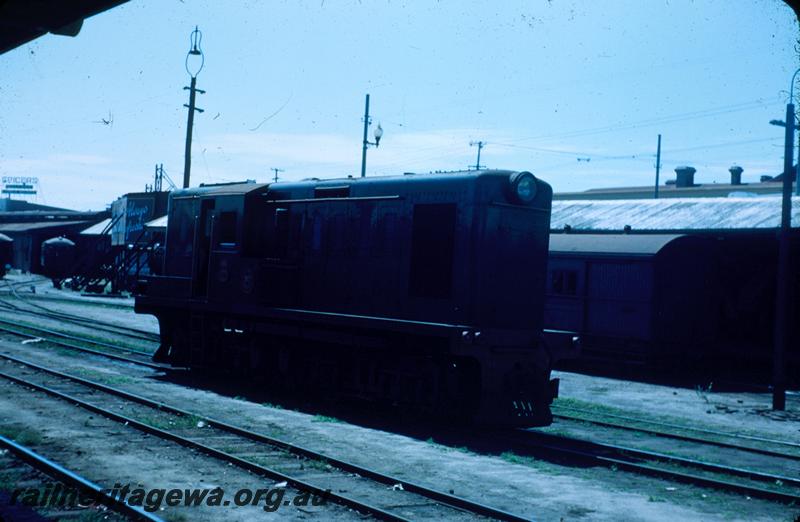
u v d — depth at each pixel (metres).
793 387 21.20
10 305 34.62
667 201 29.42
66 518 6.73
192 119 29.86
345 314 13.61
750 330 25.23
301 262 14.90
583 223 28.73
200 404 13.31
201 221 17.09
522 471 9.59
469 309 12.02
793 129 17.11
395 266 13.13
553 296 24.00
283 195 15.61
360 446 10.48
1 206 112.25
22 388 13.74
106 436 10.17
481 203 12.14
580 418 14.20
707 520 7.83
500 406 11.79
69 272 57.28
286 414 12.84
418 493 8.11
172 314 17.92
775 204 25.50
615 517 7.72
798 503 8.61
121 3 4.13
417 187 13.01
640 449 11.57
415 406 12.51
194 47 29.53
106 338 23.67
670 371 22.58
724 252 25.34
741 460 11.23
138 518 6.71
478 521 7.23
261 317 15.45
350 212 14.10
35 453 8.81
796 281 24.34
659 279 21.55
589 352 23.02
